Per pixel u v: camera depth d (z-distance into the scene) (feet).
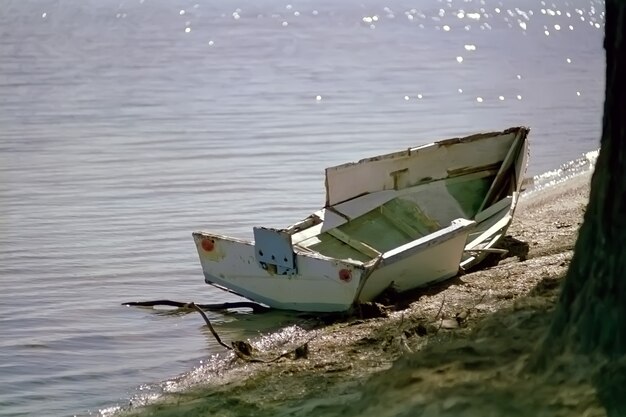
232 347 88.43
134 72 271.90
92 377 85.66
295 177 160.35
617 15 55.72
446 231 97.50
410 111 218.38
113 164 170.40
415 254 95.61
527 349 60.54
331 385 73.51
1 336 95.76
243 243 98.89
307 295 96.12
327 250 102.27
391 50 323.16
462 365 59.82
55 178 160.45
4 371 87.25
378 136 192.13
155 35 354.54
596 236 56.54
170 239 128.57
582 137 189.57
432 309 90.02
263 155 176.24
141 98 234.38
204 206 144.25
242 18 410.52
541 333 62.49
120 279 113.19
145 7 447.83
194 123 205.77
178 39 343.67
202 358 88.74
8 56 294.87
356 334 86.69
